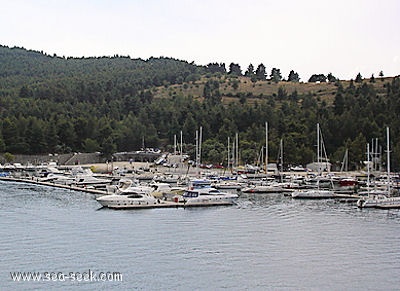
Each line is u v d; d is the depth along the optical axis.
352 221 86.44
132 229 78.56
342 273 57.16
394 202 102.19
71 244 68.25
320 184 143.12
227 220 87.00
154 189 118.88
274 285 53.22
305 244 69.69
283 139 195.25
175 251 65.31
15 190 137.12
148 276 55.38
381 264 60.53
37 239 70.88
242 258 62.50
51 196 122.12
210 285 52.94
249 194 126.44
